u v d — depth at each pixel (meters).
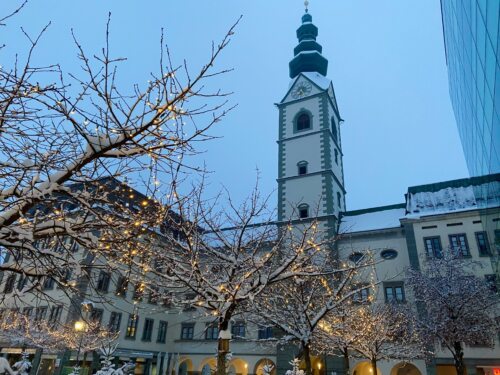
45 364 28.91
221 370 10.83
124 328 31.41
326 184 39.22
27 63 5.64
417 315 24.39
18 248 6.99
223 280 12.27
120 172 7.42
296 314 16.69
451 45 26.20
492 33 13.05
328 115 45.06
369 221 36.19
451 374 30.52
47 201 6.83
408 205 34.66
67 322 25.47
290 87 49.44
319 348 23.70
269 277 11.79
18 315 24.45
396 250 32.12
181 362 36.38
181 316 38.47
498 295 22.11
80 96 5.95
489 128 17.50
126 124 6.36
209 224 13.43
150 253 11.29
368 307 24.47
